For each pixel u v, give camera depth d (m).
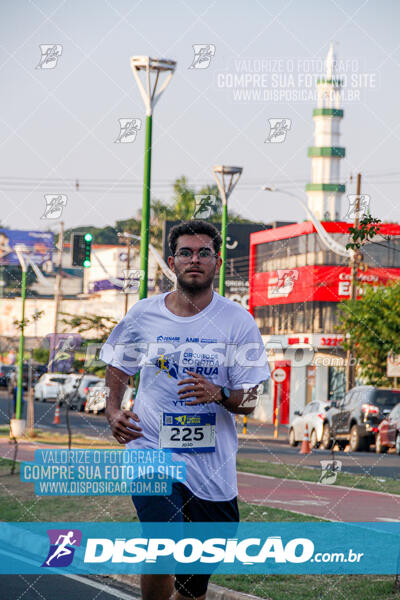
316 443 29.52
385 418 26.86
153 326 5.32
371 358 34.72
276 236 51.53
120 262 53.97
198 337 5.27
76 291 55.62
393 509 13.05
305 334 46.97
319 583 8.00
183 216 50.81
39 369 40.00
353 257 36.56
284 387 47.91
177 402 5.27
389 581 8.00
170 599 5.45
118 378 5.41
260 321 53.34
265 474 18.17
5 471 17.06
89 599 8.26
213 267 5.27
